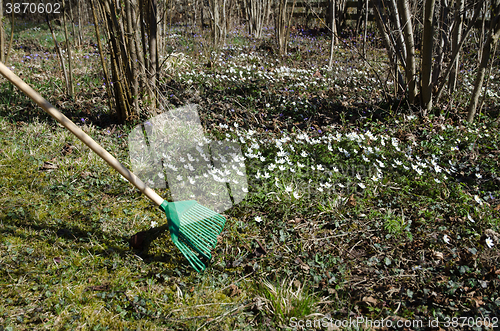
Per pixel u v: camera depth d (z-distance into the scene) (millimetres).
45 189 3664
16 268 2695
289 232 3330
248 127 5391
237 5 13391
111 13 4801
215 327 2406
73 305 2469
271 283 2764
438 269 2947
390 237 3271
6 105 5438
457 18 5848
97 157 4328
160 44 7160
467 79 7316
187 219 2988
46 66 7711
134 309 2498
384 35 6074
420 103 5871
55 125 5082
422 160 4523
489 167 4441
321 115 5906
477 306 2576
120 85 5039
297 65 8883
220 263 2916
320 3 12875
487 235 3154
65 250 2918
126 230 3262
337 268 2947
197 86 6723
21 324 2293
